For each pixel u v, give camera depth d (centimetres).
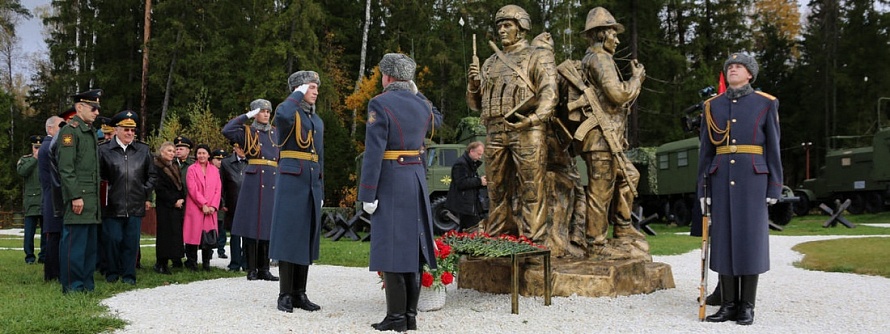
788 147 3684
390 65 518
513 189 681
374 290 698
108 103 3419
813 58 3541
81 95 663
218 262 1052
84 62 3612
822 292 685
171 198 854
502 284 630
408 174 502
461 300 615
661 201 2481
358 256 1062
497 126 656
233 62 3328
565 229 692
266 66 3134
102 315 520
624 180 695
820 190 2728
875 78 3375
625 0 2991
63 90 3484
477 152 987
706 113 568
